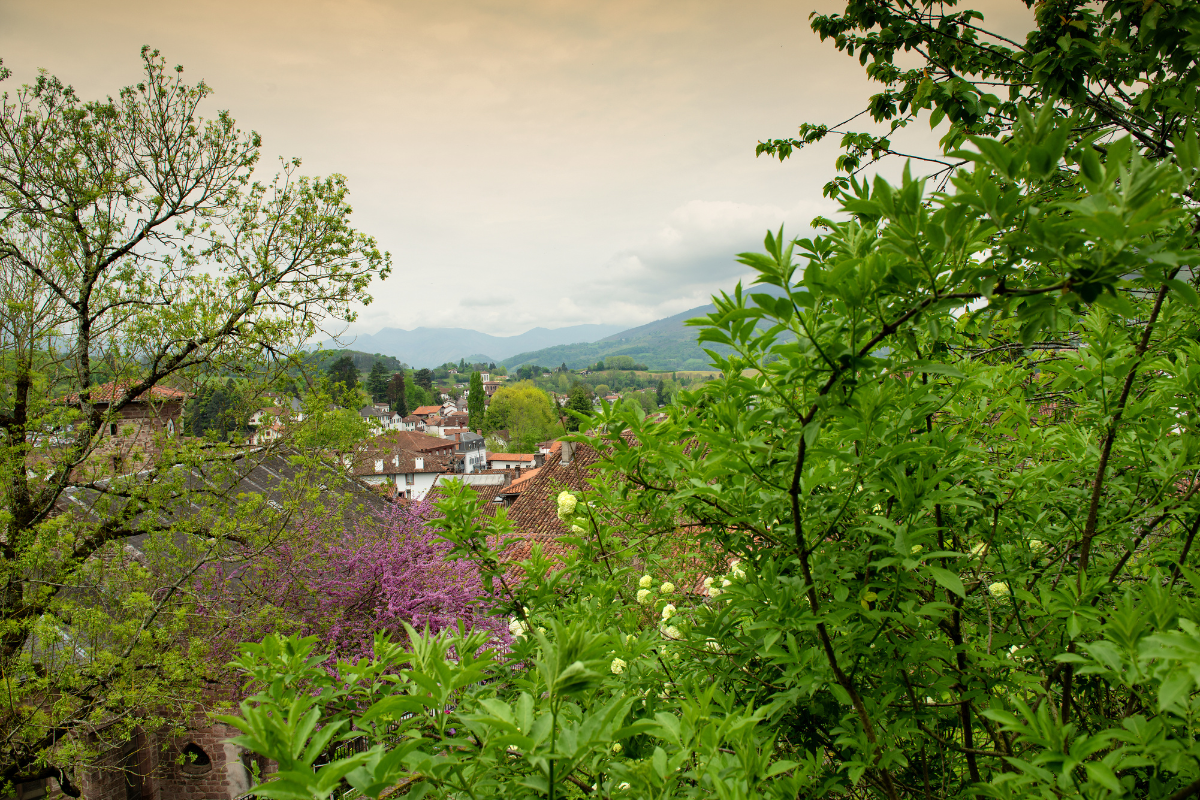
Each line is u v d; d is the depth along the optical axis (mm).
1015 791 1389
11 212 9328
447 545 10328
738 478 1896
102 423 9461
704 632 2160
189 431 9859
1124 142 1049
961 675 1824
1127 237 1003
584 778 1511
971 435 2344
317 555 9898
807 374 1422
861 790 2008
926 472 1729
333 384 10656
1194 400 1808
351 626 9453
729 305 1518
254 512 9969
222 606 9445
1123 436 1932
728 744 1665
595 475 2885
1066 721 1766
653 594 3061
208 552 9141
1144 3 2254
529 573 2846
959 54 3430
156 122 10359
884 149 4305
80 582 8758
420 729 1511
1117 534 1911
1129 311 1074
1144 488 1979
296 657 1636
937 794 1953
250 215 10812
